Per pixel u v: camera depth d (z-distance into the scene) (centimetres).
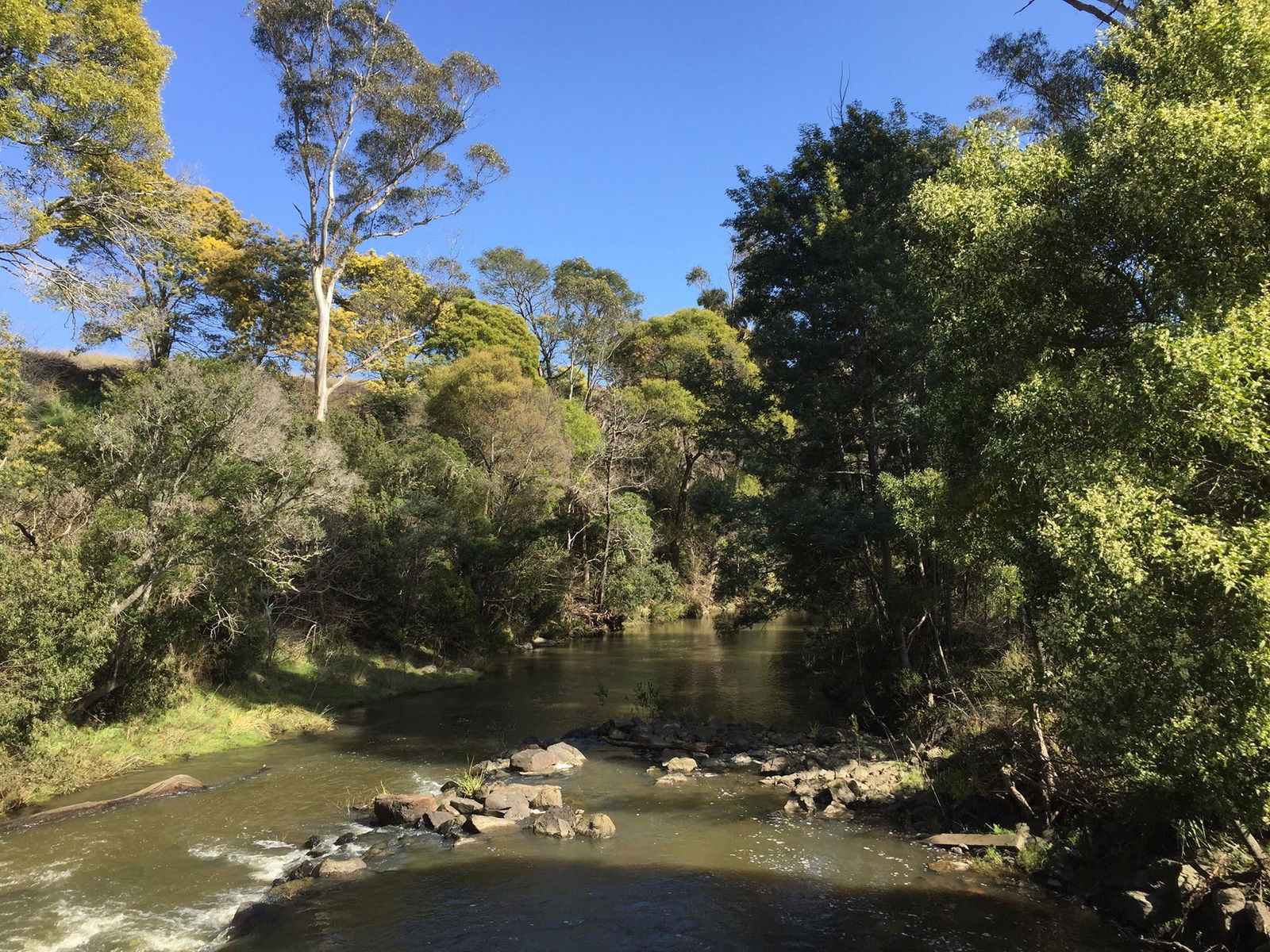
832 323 1886
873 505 1786
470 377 3959
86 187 1828
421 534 2714
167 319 2762
